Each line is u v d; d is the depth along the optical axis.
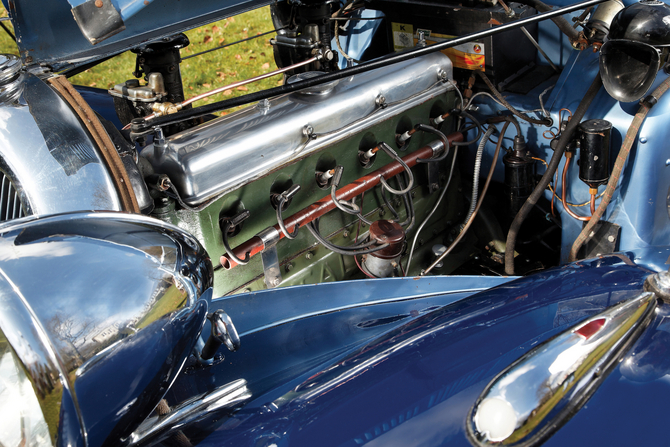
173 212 1.83
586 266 1.36
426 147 2.39
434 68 2.38
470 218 2.52
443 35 2.53
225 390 1.02
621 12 2.01
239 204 1.97
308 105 2.06
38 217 0.92
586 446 0.77
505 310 1.18
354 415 0.93
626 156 2.11
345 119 2.13
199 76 5.75
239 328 1.48
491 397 0.84
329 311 1.59
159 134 1.79
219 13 1.97
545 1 2.55
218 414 1.04
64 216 0.93
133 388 0.82
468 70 2.54
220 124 1.97
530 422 0.80
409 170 2.22
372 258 2.19
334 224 2.30
